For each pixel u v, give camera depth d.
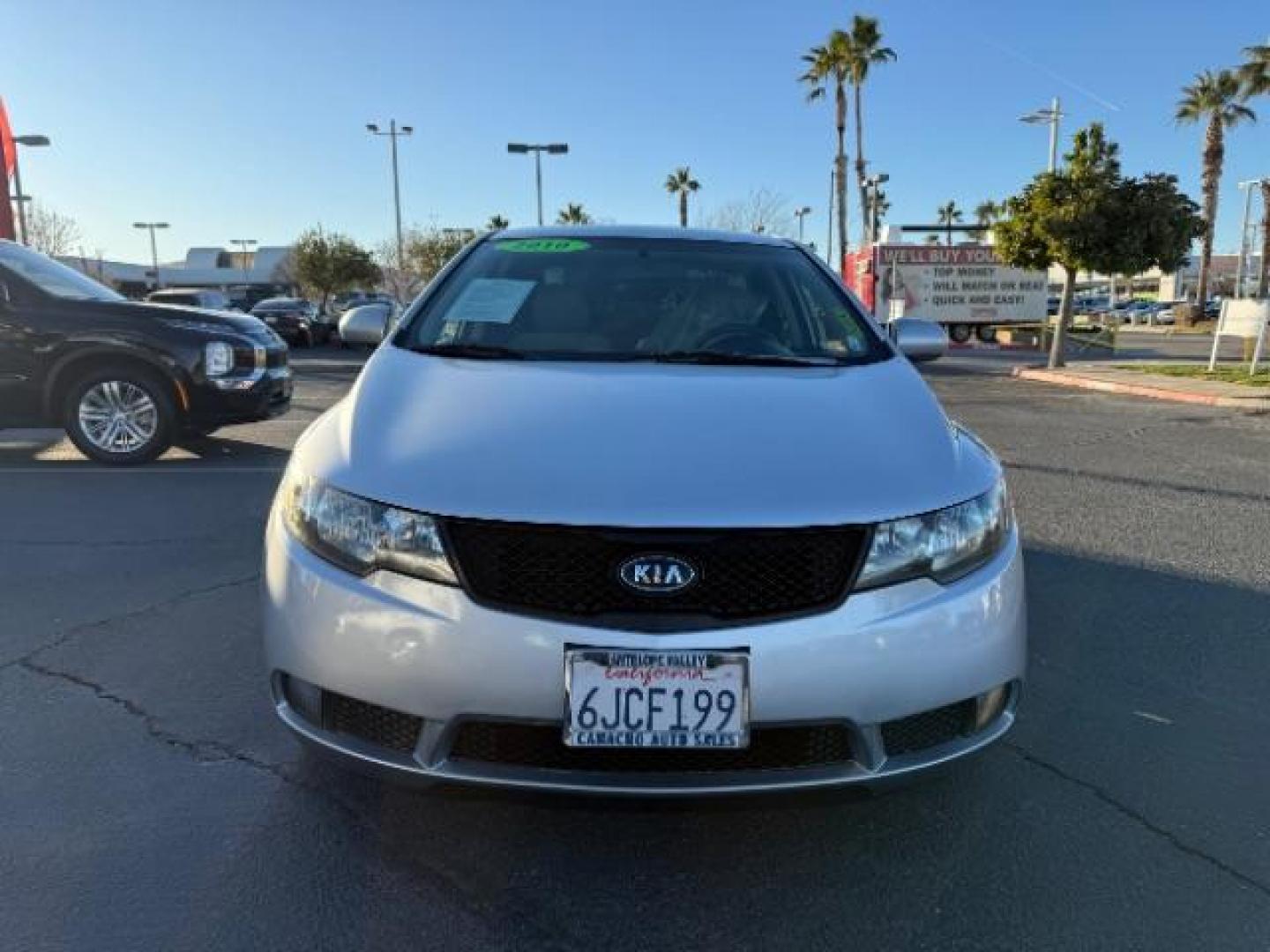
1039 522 6.27
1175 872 2.56
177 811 2.76
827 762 2.28
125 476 7.43
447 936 2.28
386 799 2.84
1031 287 30.47
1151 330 50.88
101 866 2.51
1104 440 9.98
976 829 2.75
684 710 2.16
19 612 4.36
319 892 2.43
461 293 3.64
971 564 2.43
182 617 4.30
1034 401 13.96
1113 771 3.08
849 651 2.21
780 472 2.36
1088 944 2.29
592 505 2.22
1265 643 4.16
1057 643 4.16
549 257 3.89
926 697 2.29
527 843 2.64
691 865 2.56
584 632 2.16
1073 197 18.41
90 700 3.47
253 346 7.93
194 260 84.94
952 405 13.29
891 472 2.43
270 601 2.47
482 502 2.24
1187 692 3.68
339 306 37.81
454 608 2.21
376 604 2.27
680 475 2.31
